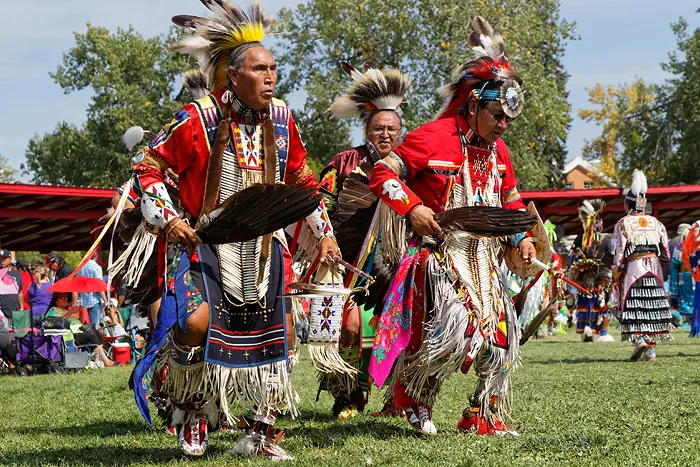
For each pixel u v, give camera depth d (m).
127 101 47.91
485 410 5.15
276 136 4.45
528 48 38.09
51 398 8.09
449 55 35.72
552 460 4.20
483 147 5.15
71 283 12.31
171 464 4.29
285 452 4.56
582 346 14.28
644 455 4.26
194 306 4.20
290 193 4.14
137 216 4.47
